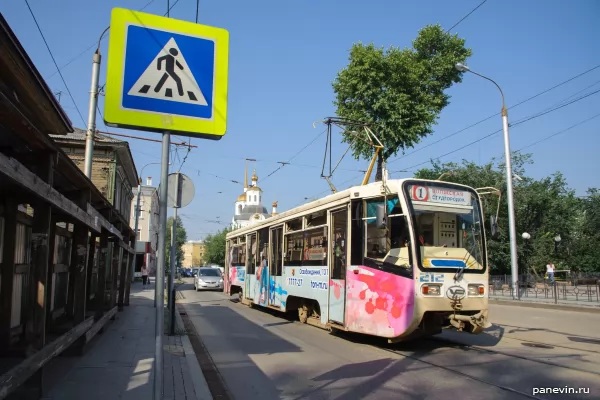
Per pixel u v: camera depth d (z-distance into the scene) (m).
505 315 15.84
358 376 7.12
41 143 4.85
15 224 5.23
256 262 17.03
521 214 32.53
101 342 9.43
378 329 8.97
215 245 84.75
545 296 22.98
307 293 11.97
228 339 10.89
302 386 6.68
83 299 7.64
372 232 9.45
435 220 9.04
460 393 6.09
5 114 3.99
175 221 11.48
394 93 24.30
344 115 25.17
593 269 34.53
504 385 6.41
